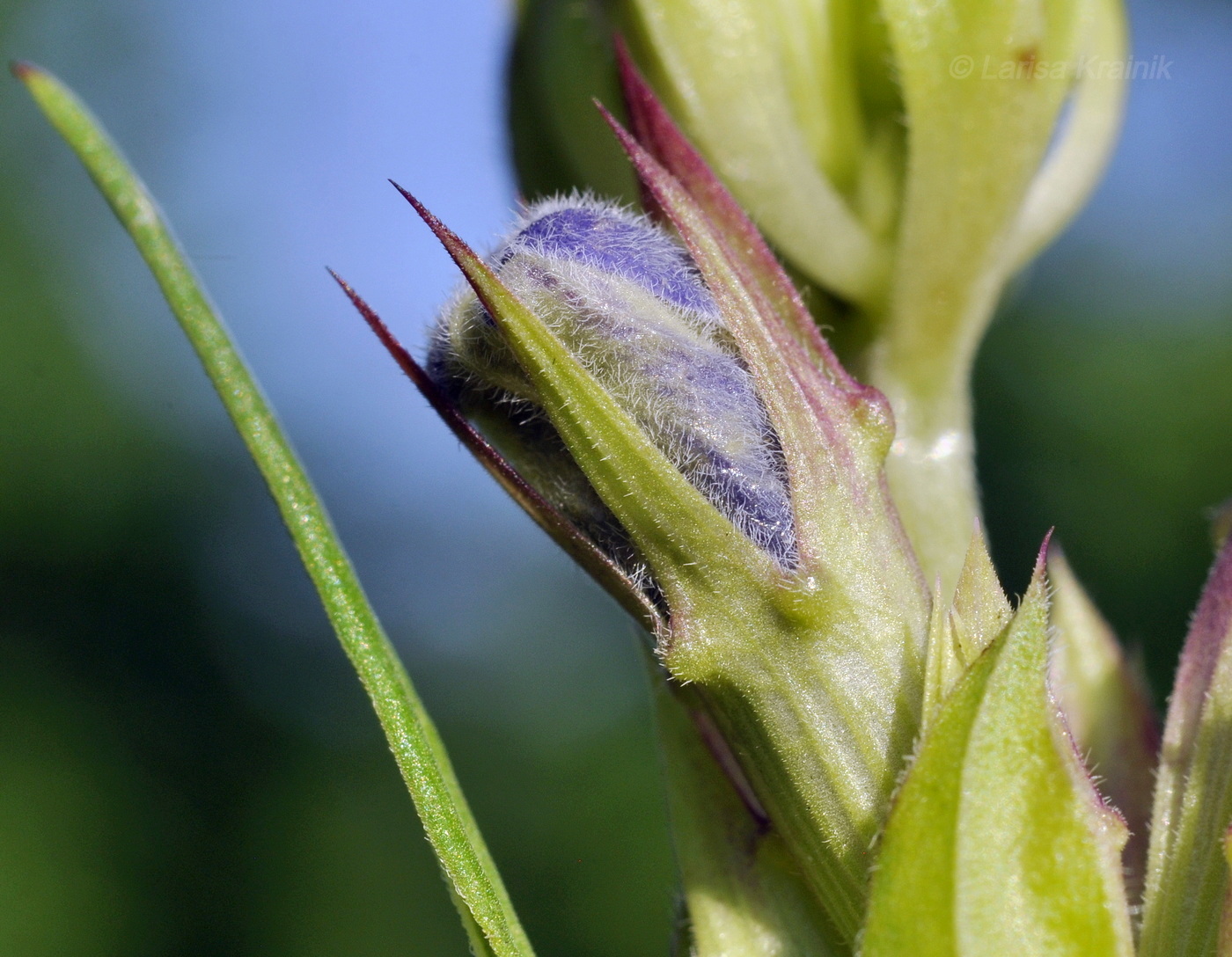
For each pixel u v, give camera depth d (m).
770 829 0.09
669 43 0.09
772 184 0.09
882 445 0.09
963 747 0.08
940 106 0.09
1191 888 0.09
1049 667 0.09
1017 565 0.27
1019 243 0.10
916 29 0.09
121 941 0.30
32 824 0.30
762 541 0.09
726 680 0.09
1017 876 0.08
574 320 0.09
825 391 0.09
